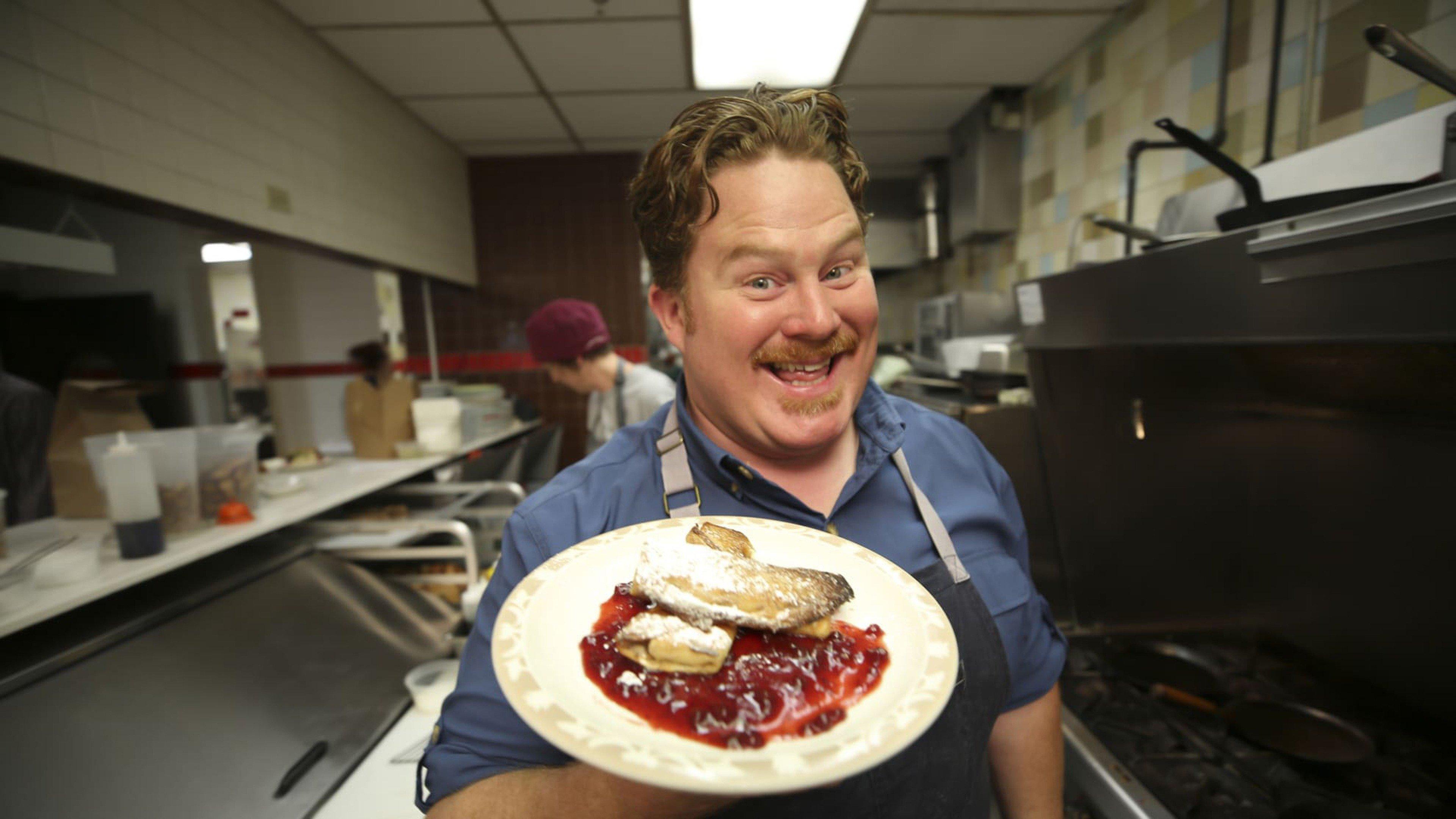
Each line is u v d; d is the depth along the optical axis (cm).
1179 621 149
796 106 59
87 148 155
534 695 38
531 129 362
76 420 151
